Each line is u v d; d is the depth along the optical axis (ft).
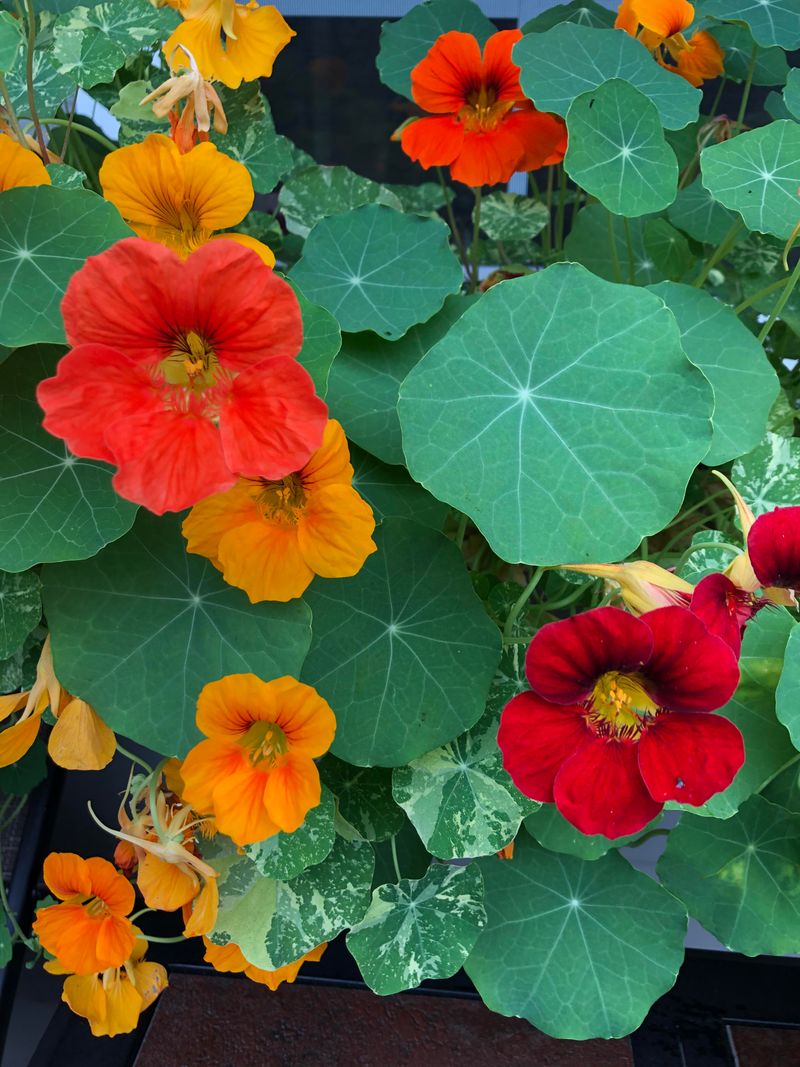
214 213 0.80
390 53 1.24
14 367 0.76
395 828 0.90
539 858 0.97
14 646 0.81
